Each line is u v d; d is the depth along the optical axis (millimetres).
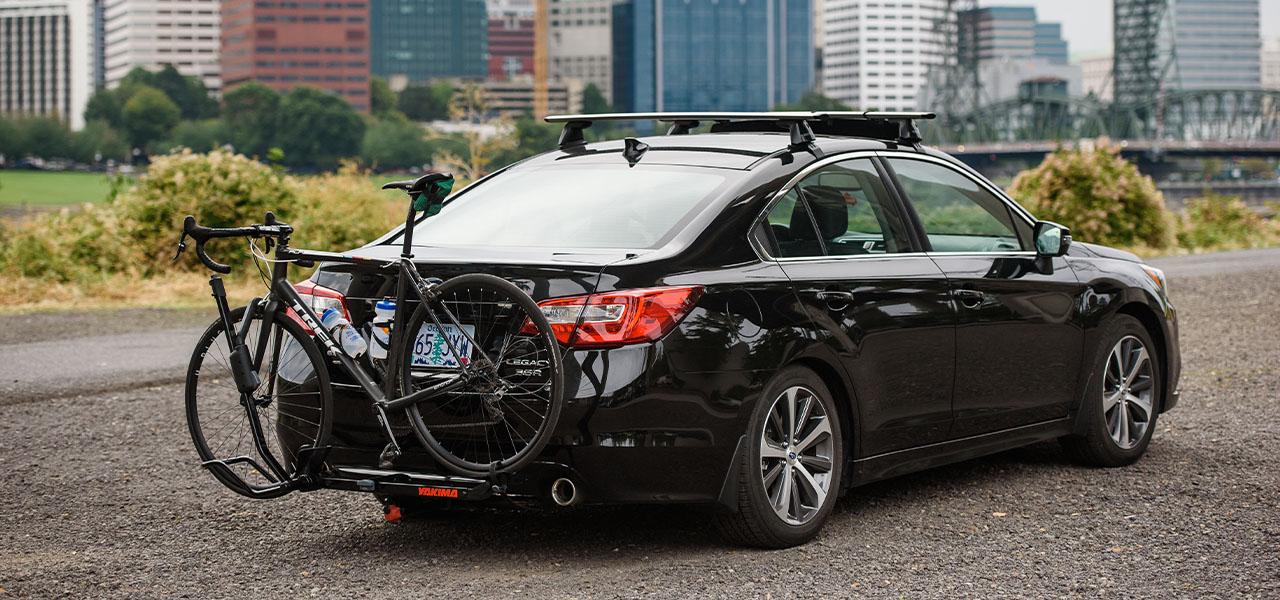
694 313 4242
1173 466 6129
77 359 9961
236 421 5824
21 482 5953
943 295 5168
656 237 4473
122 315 13539
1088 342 5973
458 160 26234
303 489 4562
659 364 4141
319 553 4664
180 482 5949
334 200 19422
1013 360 5535
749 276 4465
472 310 4219
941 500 5449
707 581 4203
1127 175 25266
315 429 4504
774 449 4508
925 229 5320
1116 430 6164
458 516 5219
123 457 6531
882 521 5062
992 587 4125
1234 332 11594
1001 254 5648
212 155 17609
